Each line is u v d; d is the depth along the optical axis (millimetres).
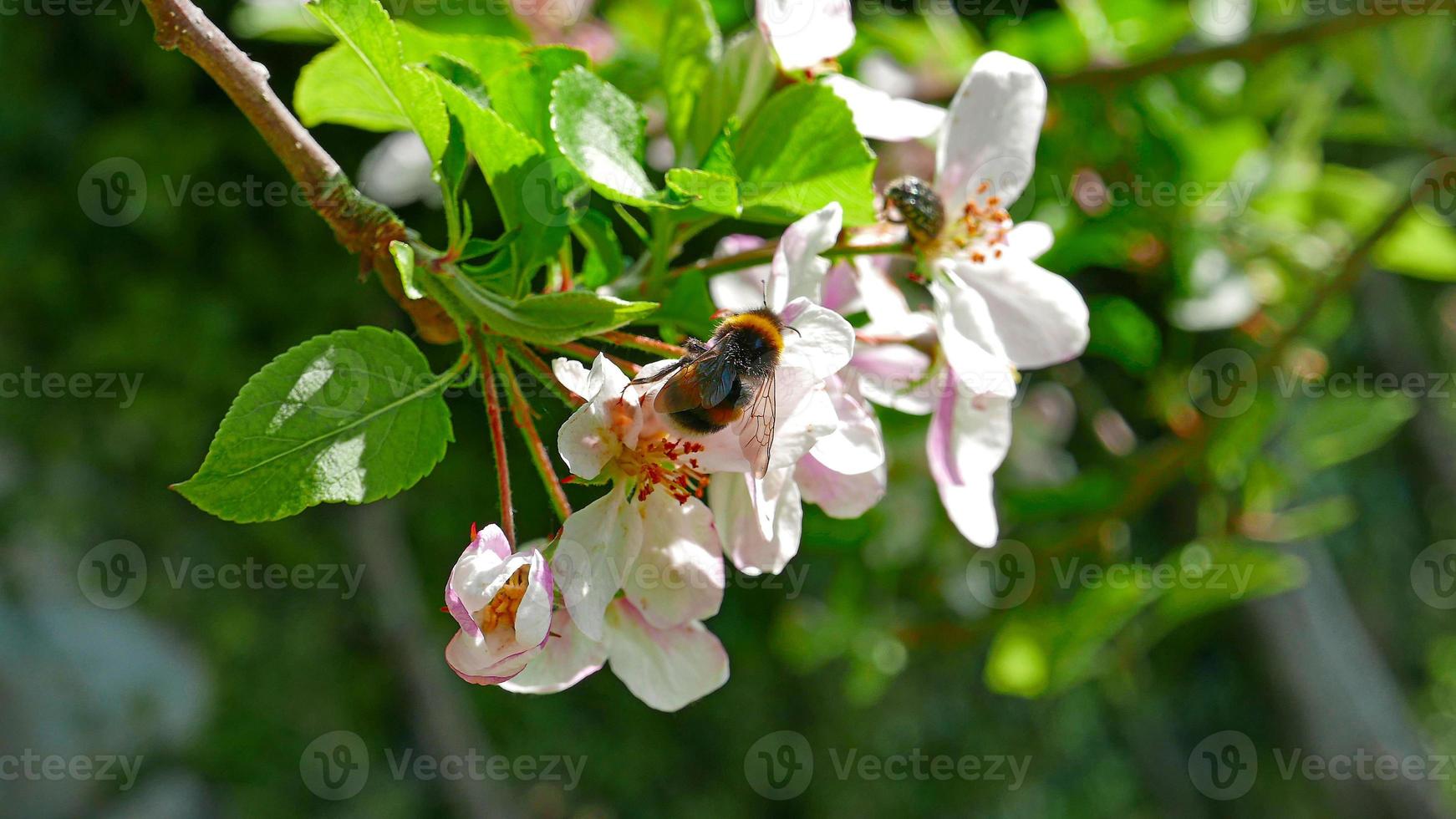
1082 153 574
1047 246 384
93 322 956
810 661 717
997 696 1273
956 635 679
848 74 509
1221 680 1303
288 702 995
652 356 363
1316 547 867
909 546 682
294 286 981
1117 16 582
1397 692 886
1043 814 1240
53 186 926
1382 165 938
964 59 560
